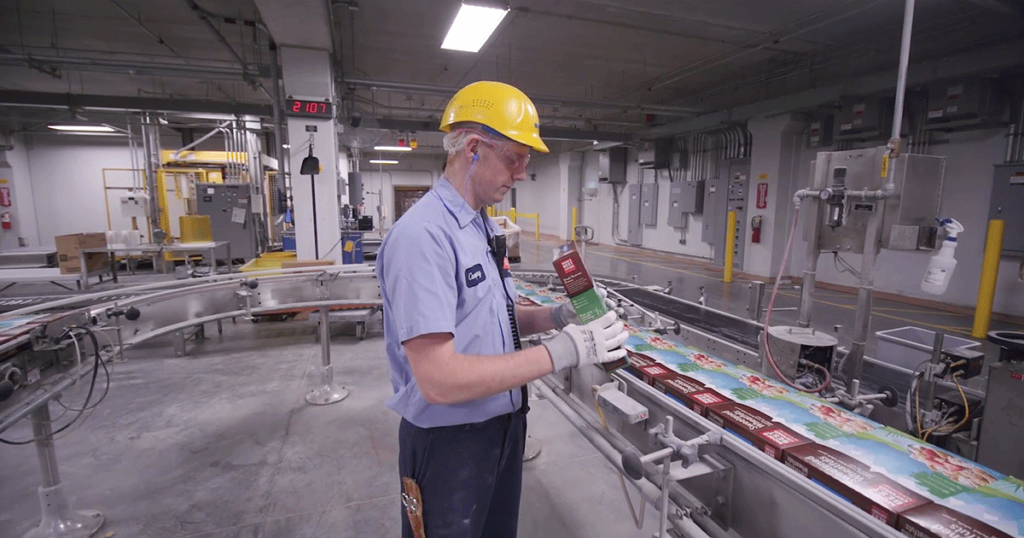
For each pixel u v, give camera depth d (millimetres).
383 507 1867
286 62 4199
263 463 2168
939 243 1394
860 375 1486
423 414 896
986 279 3832
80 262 5613
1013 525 669
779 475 796
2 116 7668
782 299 5418
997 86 4297
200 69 5145
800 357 1408
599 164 11375
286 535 1709
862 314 1424
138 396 2875
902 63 1249
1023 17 3807
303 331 4301
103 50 5855
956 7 4340
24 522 1782
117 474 2074
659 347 1465
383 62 6379
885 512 705
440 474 921
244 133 7398
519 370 766
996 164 4367
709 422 982
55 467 1708
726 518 947
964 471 810
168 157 7473
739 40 5254
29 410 1255
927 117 4840
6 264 6387
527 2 4289
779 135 6477
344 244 5004
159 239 5883
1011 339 1238
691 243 9016
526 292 2352
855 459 839
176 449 2283
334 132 4434
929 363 1427
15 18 4785
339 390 2883
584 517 1814
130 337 1781
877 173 1382
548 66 6434
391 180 16984
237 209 6609
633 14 4551
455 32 4082
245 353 3688
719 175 7789
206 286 2121
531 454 2211
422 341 743
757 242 6938
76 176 9594
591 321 938
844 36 5148
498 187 883
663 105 7059
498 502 1072
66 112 7742
